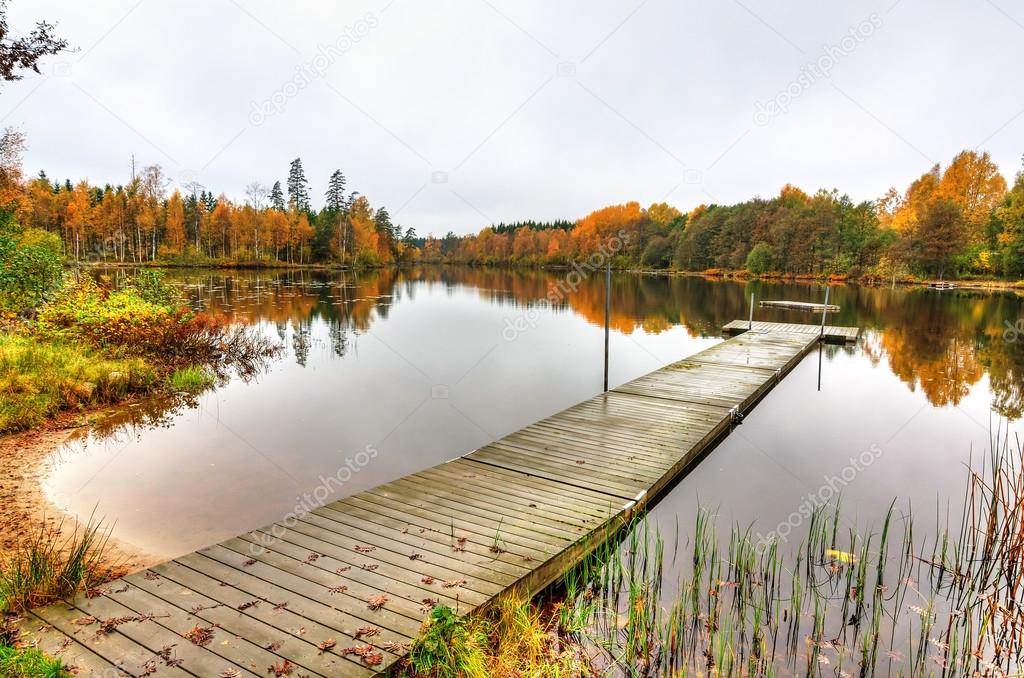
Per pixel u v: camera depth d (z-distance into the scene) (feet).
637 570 13.60
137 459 20.17
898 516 16.85
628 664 10.23
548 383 34.47
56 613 10.05
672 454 19.79
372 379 34.68
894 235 132.77
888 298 94.84
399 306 74.64
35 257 35.47
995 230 117.29
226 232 144.66
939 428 26.14
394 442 23.21
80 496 16.88
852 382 35.53
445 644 9.27
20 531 14.44
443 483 17.06
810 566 13.78
